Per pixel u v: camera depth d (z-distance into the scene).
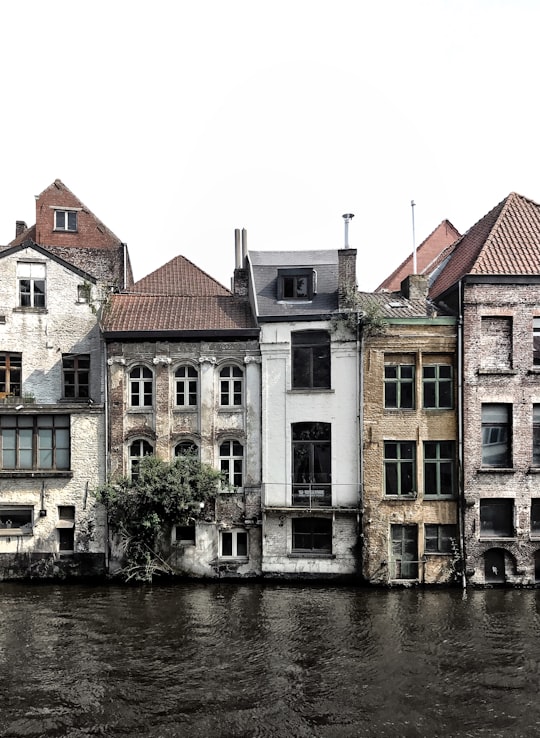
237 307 27.06
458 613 21.11
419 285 27.39
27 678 16.39
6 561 25.05
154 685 16.05
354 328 24.88
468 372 24.12
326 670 16.91
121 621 20.39
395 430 24.48
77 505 25.27
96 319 26.38
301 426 25.27
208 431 25.28
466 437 24.03
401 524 24.33
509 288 24.17
